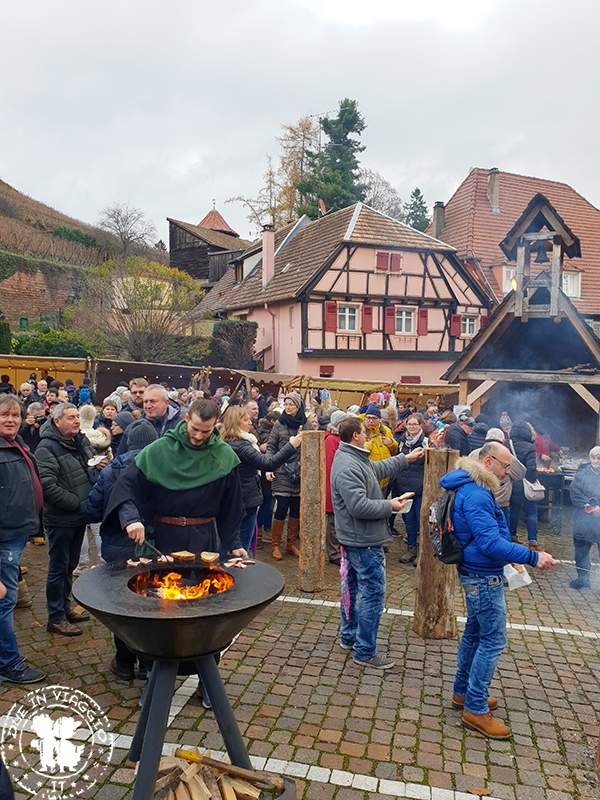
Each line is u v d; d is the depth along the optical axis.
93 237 40.56
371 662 4.78
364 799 3.32
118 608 2.67
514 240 11.51
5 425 4.29
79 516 5.01
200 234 42.44
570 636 5.52
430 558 5.29
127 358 23.28
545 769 3.62
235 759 3.05
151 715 2.80
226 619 2.69
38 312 31.69
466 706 4.00
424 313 26.34
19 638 5.03
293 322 25.27
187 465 3.60
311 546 6.36
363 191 38.97
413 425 7.84
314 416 9.10
